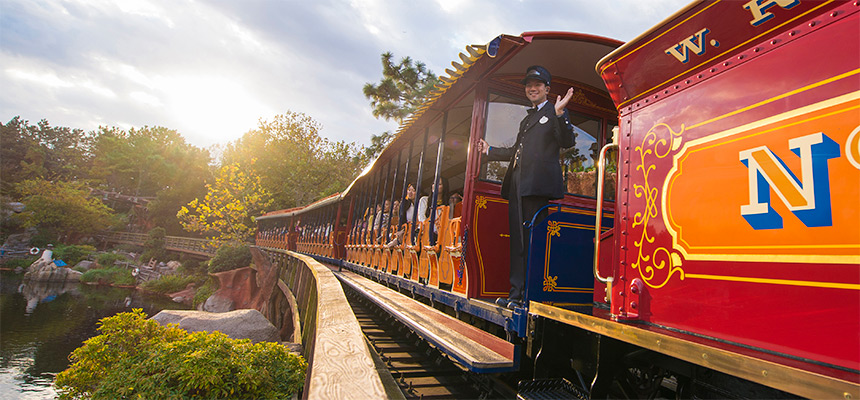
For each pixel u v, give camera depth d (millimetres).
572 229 4305
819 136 1542
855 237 1390
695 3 1975
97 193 62125
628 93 2600
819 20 1604
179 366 5359
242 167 33375
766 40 1804
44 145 88062
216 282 27984
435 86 4832
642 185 2395
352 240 12164
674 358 2219
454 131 6602
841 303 1407
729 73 1954
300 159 33438
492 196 4383
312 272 8695
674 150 2203
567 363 2982
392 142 7406
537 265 3713
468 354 3234
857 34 1473
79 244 51562
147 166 73500
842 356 1382
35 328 21969
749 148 1800
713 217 1925
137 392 5188
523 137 3697
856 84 1452
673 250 2129
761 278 1683
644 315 2252
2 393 13516
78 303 28766
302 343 8648
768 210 1689
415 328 4246
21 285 34656
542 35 3646
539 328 3055
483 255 4246
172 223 53281
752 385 1805
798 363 1497
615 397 2543
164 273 39281
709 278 1911
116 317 6582
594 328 2393
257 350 5883
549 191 3420
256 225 38219
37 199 49781
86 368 6066
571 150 4504
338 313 3521
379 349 6027
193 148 72750
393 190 7801
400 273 7074
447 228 5035
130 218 61094
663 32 2201
